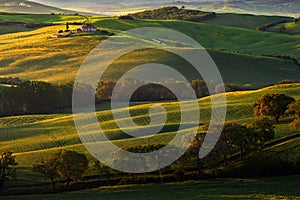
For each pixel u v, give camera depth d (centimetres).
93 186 7175
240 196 6197
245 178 7119
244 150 7744
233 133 7725
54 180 7481
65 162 7200
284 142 8331
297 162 7319
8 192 7062
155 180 7169
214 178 7188
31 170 7912
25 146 9594
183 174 7212
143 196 6512
